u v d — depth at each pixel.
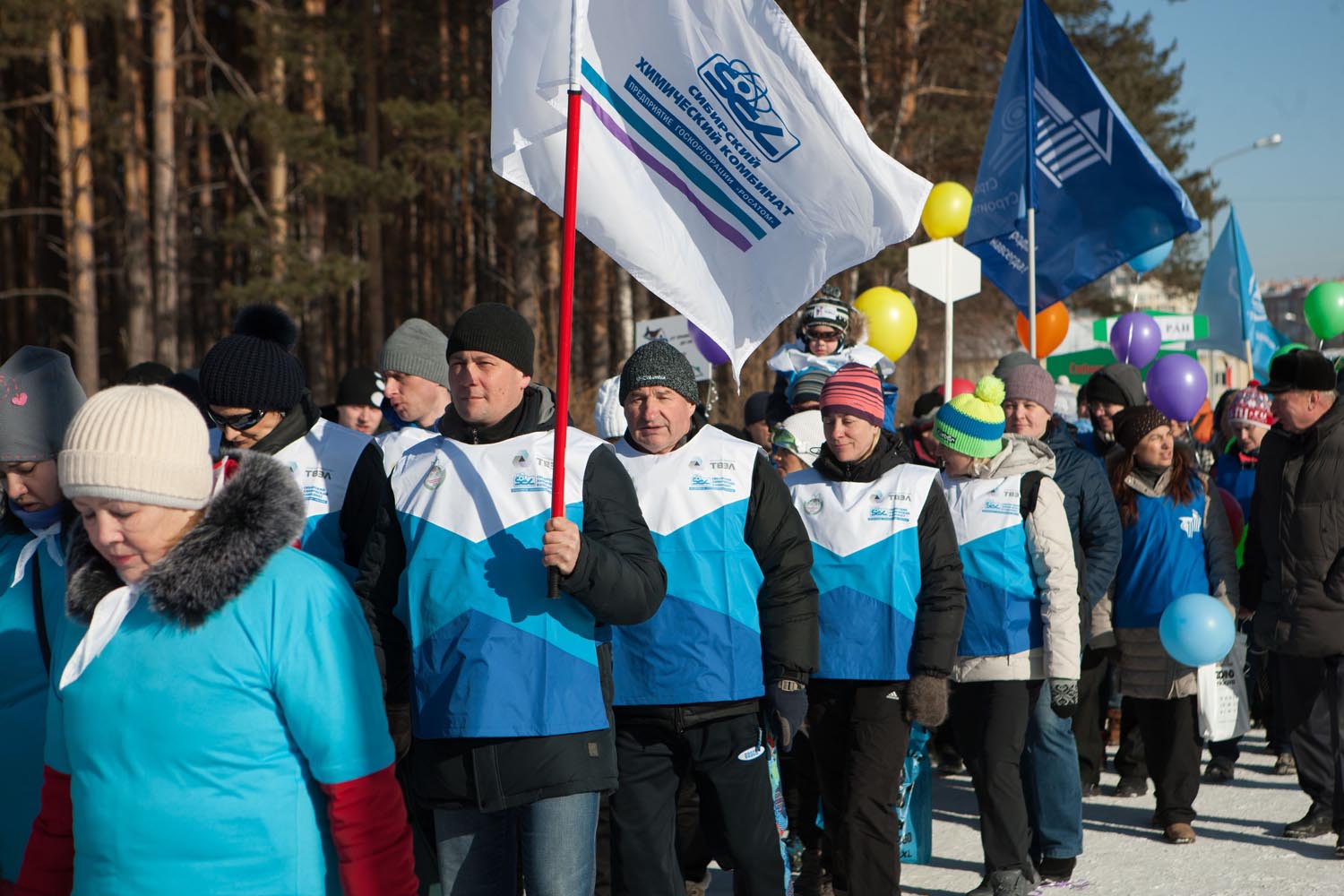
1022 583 4.87
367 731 2.35
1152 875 5.40
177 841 2.23
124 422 2.22
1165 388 7.84
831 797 4.62
